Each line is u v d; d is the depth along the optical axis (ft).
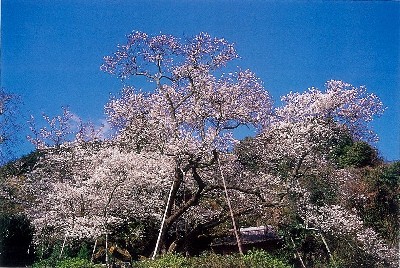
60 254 70.38
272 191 75.56
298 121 73.72
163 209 79.36
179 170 73.82
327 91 72.59
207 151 71.20
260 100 76.33
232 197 81.15
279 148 75.36
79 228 69.62
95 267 63.36
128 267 65.05
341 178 77.46
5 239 85.71
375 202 78.95
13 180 93.45
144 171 72.18
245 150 79.97
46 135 91.40
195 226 82.99
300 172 76.59
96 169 72.08
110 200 68.95
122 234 79.71
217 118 73.46
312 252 73.51
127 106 82.79
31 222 81.61
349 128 73.31
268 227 84.89
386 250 67.67
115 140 86.38
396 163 81.46
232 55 75.46
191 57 75.92
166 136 77.00
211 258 56.24
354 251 68.85
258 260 53.93
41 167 94.02
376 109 72.02
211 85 74.90
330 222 68.54
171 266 54.24
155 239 81.00
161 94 79.51
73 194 72.74
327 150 75.46
